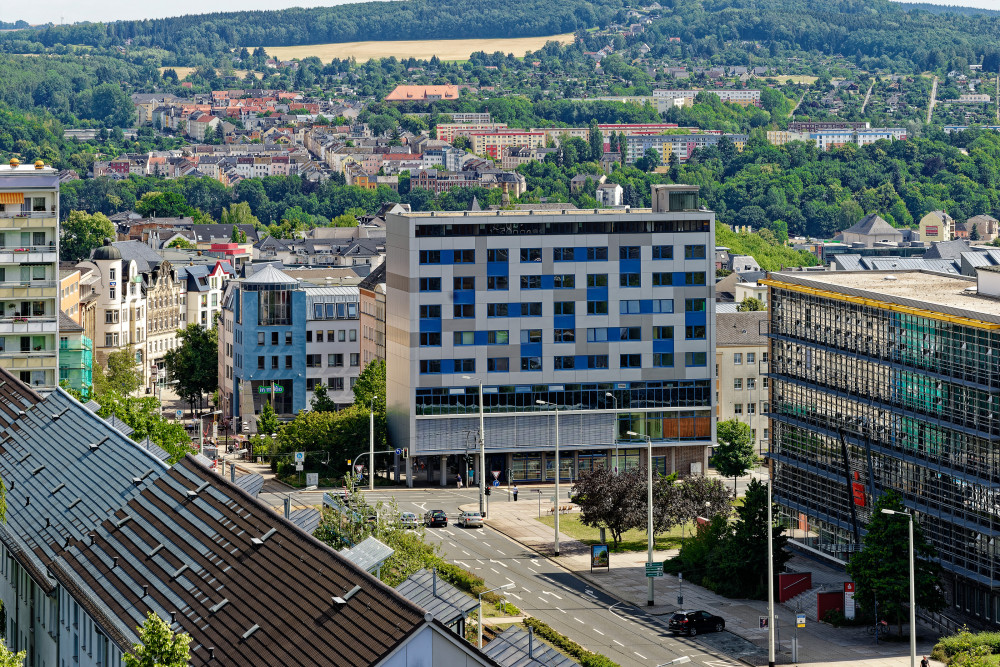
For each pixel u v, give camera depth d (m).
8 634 136.50
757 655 145.88
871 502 171.25
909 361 166.25
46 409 159.88
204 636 91.50
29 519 130.38
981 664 133.38
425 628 78.56
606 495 187.62
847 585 157.38
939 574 153.62
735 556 169.00
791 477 190.12
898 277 193.50
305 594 88.44
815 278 190.12
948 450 158.75
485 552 190.12
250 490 131.62
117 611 100.62
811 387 184.25
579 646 142.88
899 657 145.25
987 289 173.12
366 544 105.44
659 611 162.75
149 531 112.12
